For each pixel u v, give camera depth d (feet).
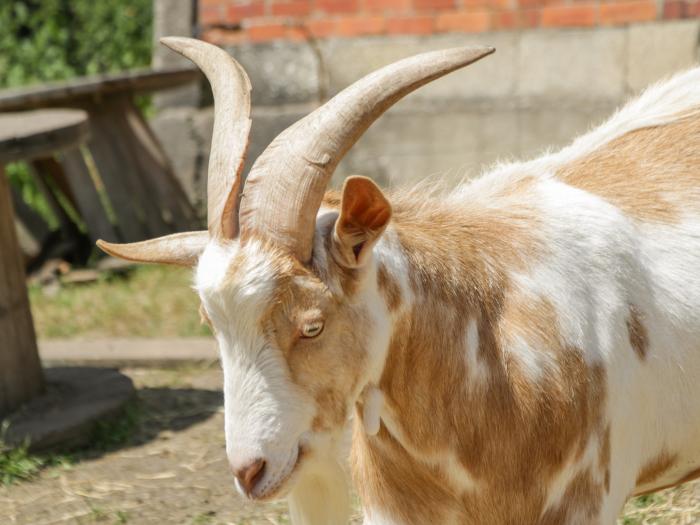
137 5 43.96
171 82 32.01
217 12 33.19
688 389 11.91
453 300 11.19
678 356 11.78
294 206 10.00
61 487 18.15
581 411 11.18
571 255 11.57
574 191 12.08
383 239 10.91
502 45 31.37
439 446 11.30
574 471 11.27
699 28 29.71
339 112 10.21
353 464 12.42
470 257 11.42
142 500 17.53
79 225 33.37
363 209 9.98
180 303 27.89
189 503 17.33
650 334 11.66
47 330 26.73
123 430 20.08
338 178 32.83
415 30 31.94
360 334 10.41
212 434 20.04
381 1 32.01
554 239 11.62
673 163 12.42
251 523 16.48
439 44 31.76
